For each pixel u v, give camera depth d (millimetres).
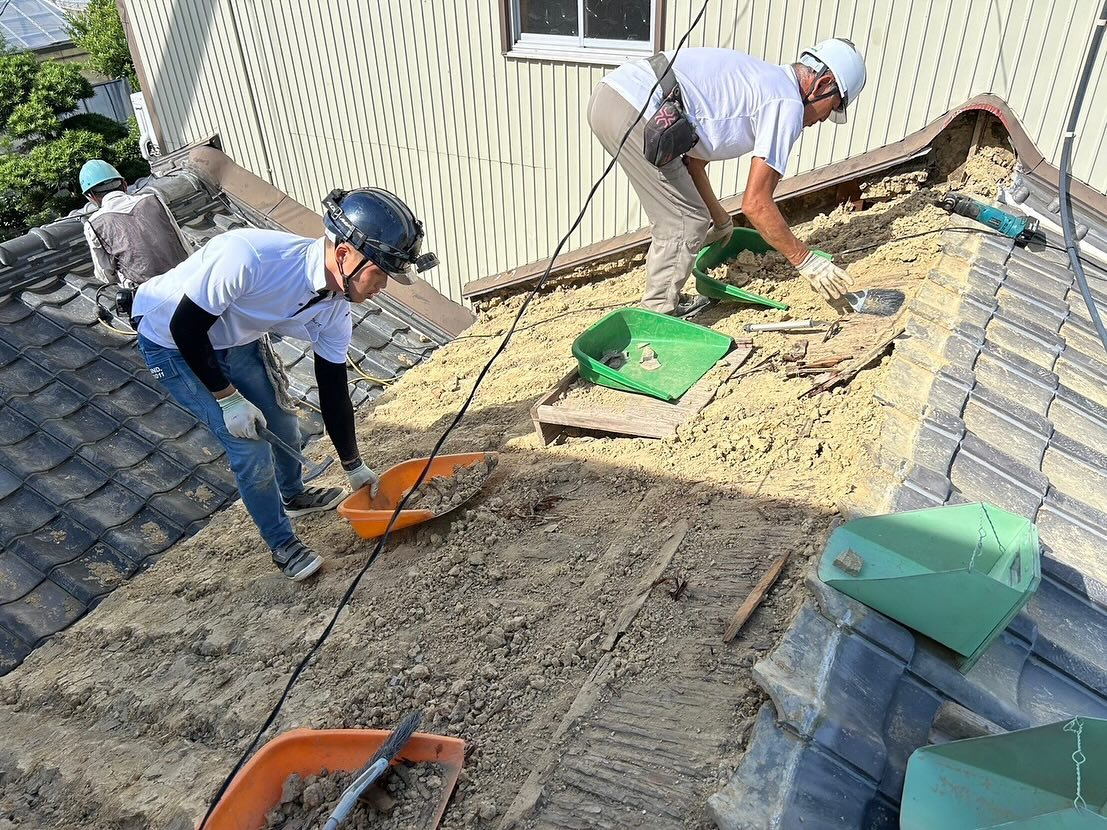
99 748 2959
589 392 4199
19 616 4043
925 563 2400
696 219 4277
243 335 3250
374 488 3844
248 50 7363
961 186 5164
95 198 4586
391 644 2984
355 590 3430
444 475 3984
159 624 3709
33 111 18500
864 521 2541
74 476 4867
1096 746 1797
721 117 3875
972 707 2213
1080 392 3648
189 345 2951
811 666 2176
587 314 5855
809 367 3883
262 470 3373
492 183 6789
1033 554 2234
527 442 4223
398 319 7195
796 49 5176
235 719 2838
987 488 2939
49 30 26938
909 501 2789
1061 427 3393
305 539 4055
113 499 4773
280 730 2701
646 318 4461
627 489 3521
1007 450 3172
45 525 4543
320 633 3174
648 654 2549
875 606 2324
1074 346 3975
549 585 3070
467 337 6602
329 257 3016
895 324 3969
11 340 5594
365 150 7285
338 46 6832
